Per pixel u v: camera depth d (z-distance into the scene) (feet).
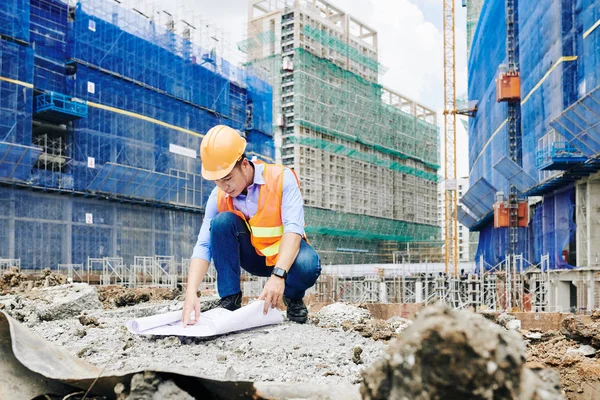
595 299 94.89
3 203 133.90
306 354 17.22
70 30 151.94
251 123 221.05
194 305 20.39
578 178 118.11
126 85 163.02
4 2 132.87
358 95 328.49
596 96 90.68
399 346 6.52
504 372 6.21
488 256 209.87
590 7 107.45
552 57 123.65
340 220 299.99
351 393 10.41
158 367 10.25
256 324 20.61
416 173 387.55
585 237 116.57
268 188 21.44
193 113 188.03
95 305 29.55
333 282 163.94
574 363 23.77
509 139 169.37
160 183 167.84
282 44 302.25
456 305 139.13
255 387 9.72
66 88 150.20
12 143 128.06
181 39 187.52
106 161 155.63
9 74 132.26
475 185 183.01
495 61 188.75
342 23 352.90
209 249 22.57
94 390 10.93
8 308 27.55
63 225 145.69
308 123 289.12
